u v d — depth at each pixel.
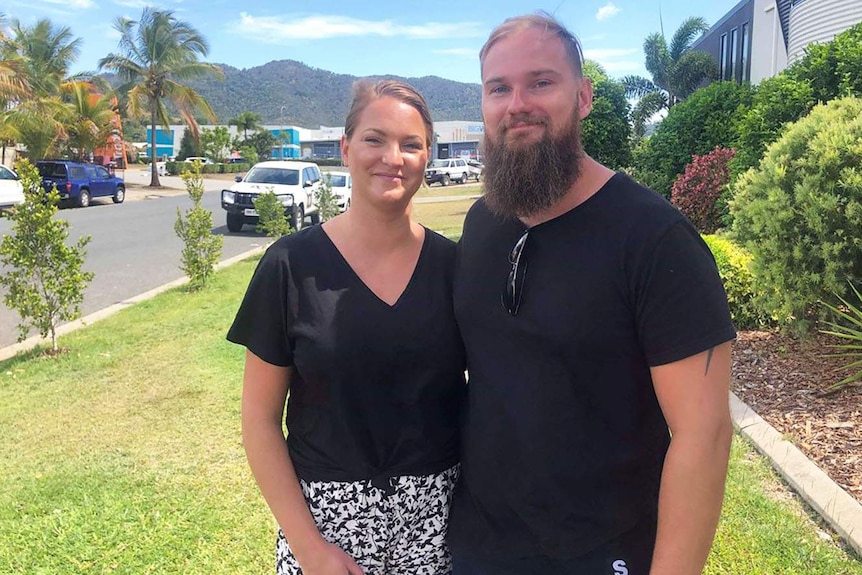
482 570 1.80
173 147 73.56
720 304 1.49
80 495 3.71
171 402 5.12
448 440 1.94
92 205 26.03
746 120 8.31
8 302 6.34
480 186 1.87
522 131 1.66
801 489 3.34
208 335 6.98
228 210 16.58
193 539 3.27
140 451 4.28
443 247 1.95
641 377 1.59
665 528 1.50
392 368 1.83
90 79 36.03
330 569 1.81
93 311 8.47
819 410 4.26
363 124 1.84
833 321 5.05
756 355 5.38
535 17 1.71
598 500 1.62
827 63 7.59
